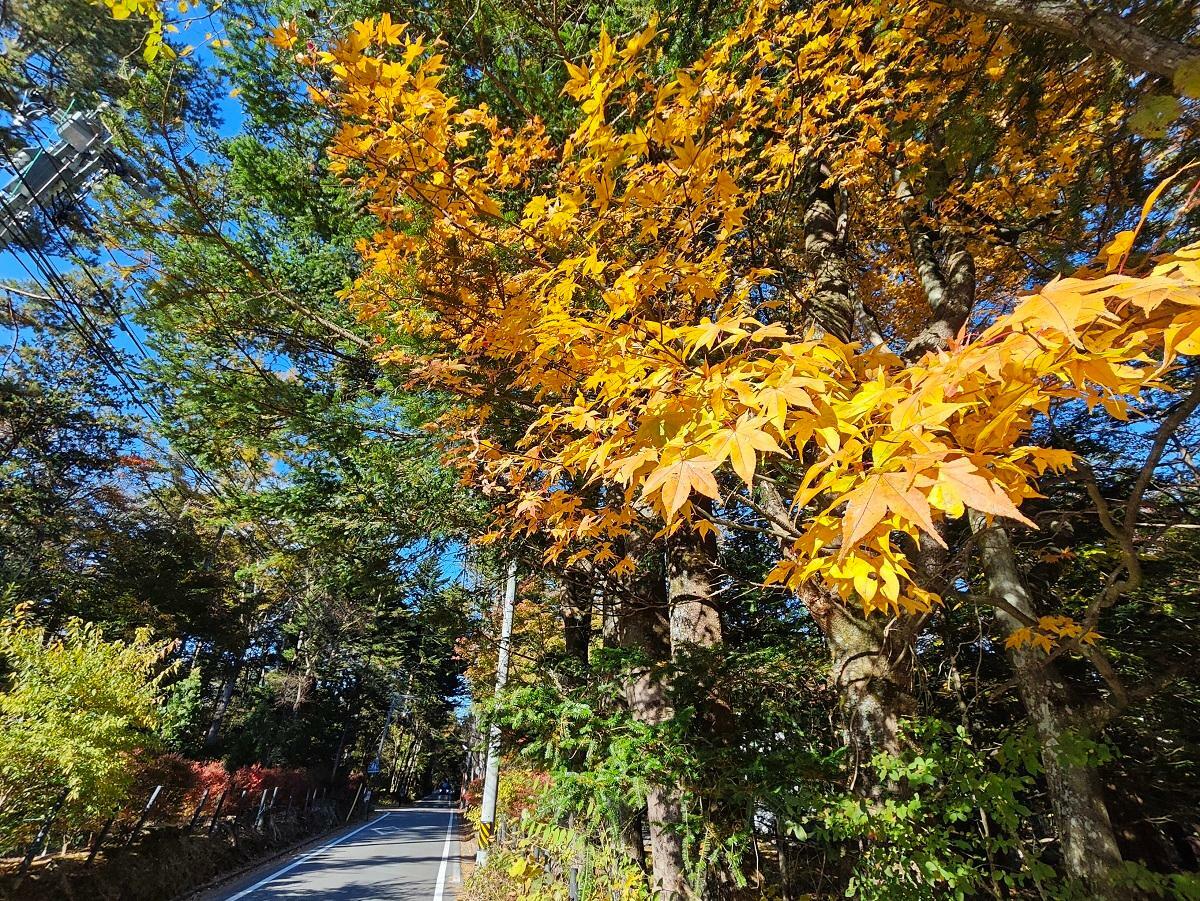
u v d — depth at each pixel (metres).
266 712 20.31
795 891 3.99
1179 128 2.37
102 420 15.96
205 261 5.63
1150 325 0.88
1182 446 3.69
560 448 3.00
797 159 3.22
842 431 1.02
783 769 3.59
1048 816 4.14
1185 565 4.57
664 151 2.28
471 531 5.39
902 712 3.47
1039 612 5.07
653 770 3.64
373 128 1.99
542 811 4.52
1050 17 1.54
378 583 6.66
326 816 19.19
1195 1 1.83
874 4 2.64
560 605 8.27
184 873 8.62
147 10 2.15
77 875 6.90
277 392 6.20
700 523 1.55
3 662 8.28
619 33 3.80
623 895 4.65
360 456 5.96
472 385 3.42
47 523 14.98
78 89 9.34
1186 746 4.73
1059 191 3.15
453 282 2.79
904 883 2.94
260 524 8.48
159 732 7.86
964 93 2.64
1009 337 0.86
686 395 1.25
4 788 6.14
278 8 3.84
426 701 32.56
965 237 3.85
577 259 1.96
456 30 3.90
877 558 1.04
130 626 14.05
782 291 4.10
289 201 6.03
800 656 5.04
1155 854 5.40
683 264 2.09
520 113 4.20
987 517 2.39
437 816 27.59
